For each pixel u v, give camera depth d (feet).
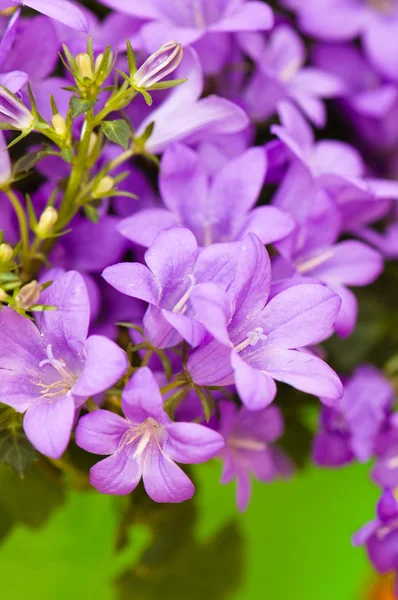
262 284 0.95
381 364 1.25
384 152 1.30
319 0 1.26
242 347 0.96
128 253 1.13
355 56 1.28
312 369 0.95
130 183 1.10
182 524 1.22
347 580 1.63
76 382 0.95
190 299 0.97
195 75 1.05
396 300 1.25
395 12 1.29
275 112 1.20
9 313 0.96
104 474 0.95
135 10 1.10
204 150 1.11
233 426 1.10
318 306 0.97
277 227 1.03
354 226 1.17
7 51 1.01
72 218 1.06
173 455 0.93
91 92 0.96
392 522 1.07
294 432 1.24
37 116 0.97
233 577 1.34
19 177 1.01
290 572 1.58
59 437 0.90
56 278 1.00
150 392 0.91
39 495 1.18
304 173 1.08
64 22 0.96
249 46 1.18
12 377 0.96
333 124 1.29
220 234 1.07
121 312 1.10
